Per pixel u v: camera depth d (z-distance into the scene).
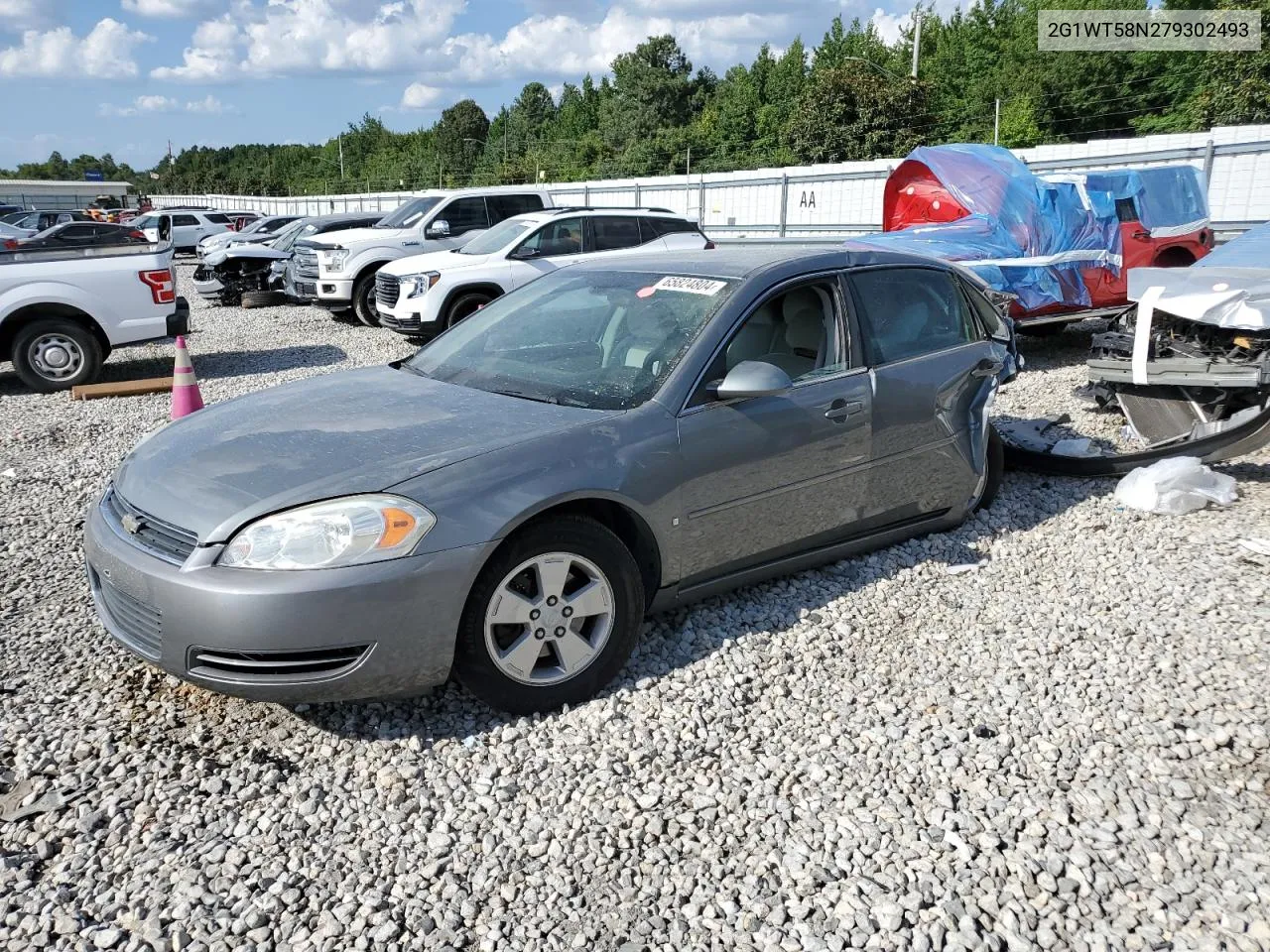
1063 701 3.47
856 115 46.41
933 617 4.15
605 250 12.75
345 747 3.21
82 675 3.70
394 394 3.93
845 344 4.30
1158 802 2.90
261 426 3.61
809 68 63.72
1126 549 4.91
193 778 3.05
